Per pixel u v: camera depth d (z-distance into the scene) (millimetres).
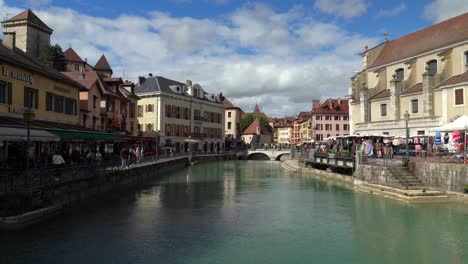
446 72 39625
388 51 53188
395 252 13367
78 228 15711
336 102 95500
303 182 34562
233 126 98625
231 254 13008
